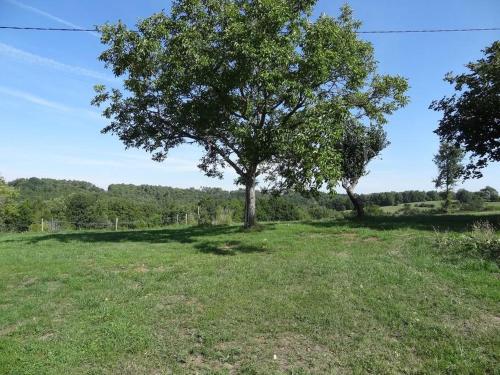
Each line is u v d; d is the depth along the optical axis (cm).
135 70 1535
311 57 1387
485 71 1916
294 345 600
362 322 659
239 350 589
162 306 769
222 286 862
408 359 546
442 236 1268
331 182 1210
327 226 1758
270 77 1349
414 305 715
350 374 520
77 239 1709
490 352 547
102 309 757
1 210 4184
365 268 944
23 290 912
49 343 624
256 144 1405
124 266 1097
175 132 1755
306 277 898
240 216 3112
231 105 1553
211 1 1478
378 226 1686
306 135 1260
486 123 2041
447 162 3341
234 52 1362
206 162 2028
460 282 820
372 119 1920
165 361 570
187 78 1454
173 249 1341
